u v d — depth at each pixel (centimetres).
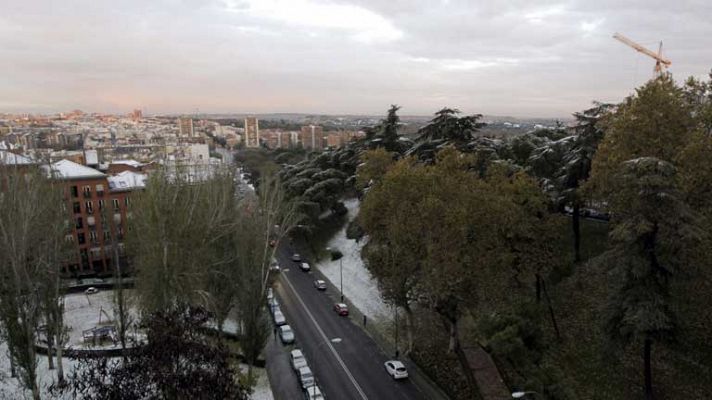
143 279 3462
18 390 2995
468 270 3059
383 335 4197
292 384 3428
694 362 2808
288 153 12719
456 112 5462
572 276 3953
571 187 3988
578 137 4016
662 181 2338
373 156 4747
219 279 3766
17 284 2725
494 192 3262
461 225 2995
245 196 6334
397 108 6481
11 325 2725
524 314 3086
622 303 2583
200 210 3775
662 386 2758
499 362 3403
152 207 3447
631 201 2569
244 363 3706
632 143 2922
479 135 6225
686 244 2422
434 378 3328
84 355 2688
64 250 3681
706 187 2759
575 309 3606
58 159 6253
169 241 3409
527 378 2711
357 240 5662
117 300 4031
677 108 2912
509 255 3253
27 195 3044
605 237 4266
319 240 7000
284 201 6362
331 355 3838
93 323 4497
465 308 3766
